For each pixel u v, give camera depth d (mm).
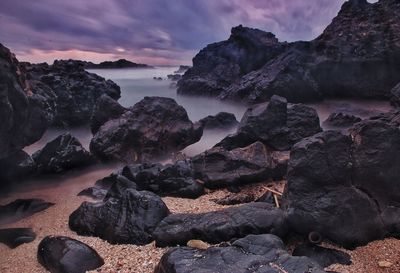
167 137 22594
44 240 10734
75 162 20453
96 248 10695
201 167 16156
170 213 12250
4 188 17859
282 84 37531
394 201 10336
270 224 9992
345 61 38062
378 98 37875
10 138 15828
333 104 37969
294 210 9953
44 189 18172
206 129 27734
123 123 22125
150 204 11641
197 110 43281
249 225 9961
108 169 21391
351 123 25844
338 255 9156
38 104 17406
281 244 8844
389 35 36812
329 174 10203
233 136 18281
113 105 26156
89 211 12477
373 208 10086
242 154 16578
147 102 23516
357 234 9648
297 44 42156
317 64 39219
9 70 15031
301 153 10484
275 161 16047
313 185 10234
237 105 41812
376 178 10344
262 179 15500
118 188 14211
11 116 14773
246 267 7566
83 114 34531
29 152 26438
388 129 10586
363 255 9289
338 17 42594
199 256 8203
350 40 38969
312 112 19141
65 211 14734
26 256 10805
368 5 42125
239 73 51750
